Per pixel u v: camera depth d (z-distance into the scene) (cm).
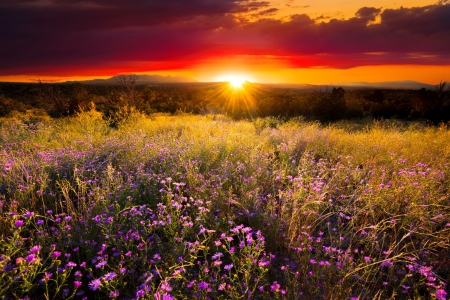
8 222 315
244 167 517
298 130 1130
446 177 507
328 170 520
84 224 326
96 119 1205
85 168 507
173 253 289
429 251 306
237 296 238
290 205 380
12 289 236
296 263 298
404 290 269
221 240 335
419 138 909
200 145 665
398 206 383
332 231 369
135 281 274
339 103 2491
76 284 230
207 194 419
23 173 439
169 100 4966
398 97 5919
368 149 723
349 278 269
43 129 896
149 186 436
